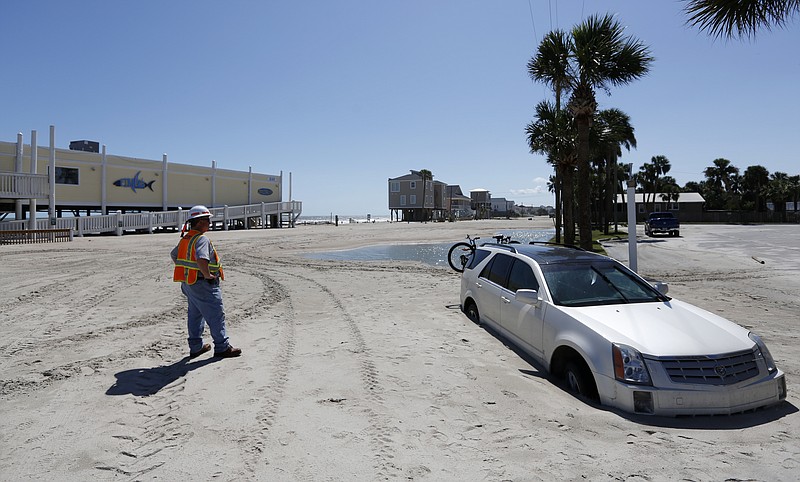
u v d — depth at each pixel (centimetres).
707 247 2425
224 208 4356
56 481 305
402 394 454
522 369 532
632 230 944
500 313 638
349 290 1113
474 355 581
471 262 802
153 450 346
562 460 327
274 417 401
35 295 1021
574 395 452
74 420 400
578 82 1378
